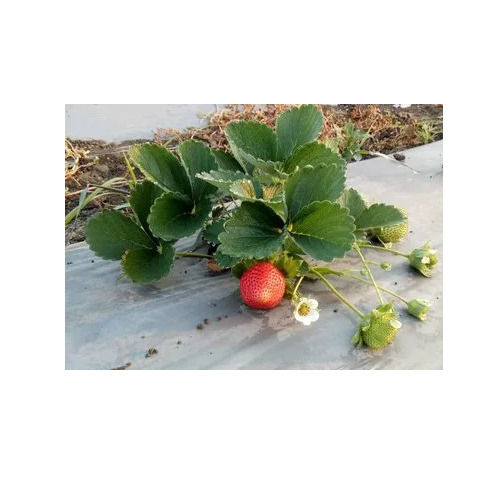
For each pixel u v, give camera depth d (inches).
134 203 19.4
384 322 17.0
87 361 17.0
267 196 18.0
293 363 17.1
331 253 16.2
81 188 25.9
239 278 19.1
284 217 16.6
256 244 16.7
